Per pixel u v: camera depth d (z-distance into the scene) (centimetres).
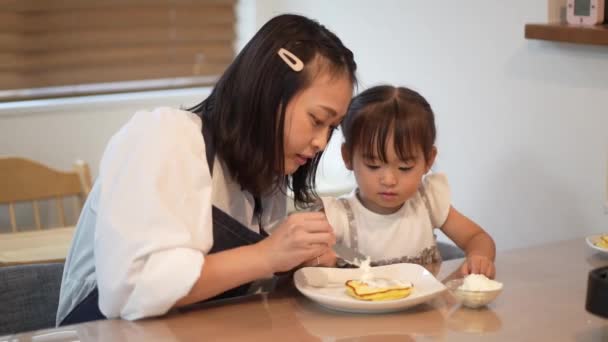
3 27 269
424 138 148
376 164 149
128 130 122
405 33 227
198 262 112
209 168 129
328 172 255
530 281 126
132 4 285
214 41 298
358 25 248
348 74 126
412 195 157
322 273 127
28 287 156
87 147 283
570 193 181
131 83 291
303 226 116
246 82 124
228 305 118
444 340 103
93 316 131
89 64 285
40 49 277
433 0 214
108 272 113
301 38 124
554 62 180
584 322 108
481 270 130
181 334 106
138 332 107
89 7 280
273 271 117
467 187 212
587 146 175
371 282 117
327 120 125
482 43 200
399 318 111
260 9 288
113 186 117
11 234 237
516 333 105
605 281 95
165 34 292
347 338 104
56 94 282
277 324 109
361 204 159
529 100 188
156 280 111
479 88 203
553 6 179
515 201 196
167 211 113
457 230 160
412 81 227
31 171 248
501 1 192
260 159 126
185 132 122
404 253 158
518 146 193
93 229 132
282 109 123
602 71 169
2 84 274
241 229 130
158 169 116
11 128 272
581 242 149
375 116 147
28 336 106
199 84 299
